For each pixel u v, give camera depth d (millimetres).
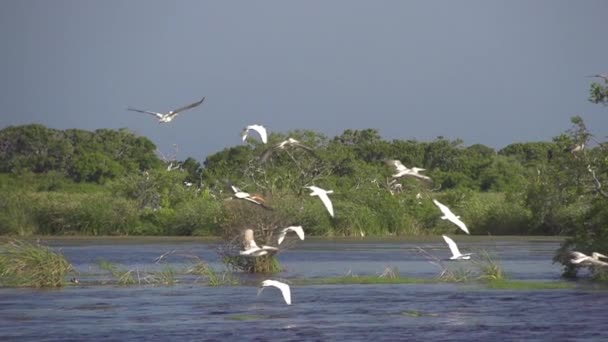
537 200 81875
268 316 36375
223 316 36469
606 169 49562
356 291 43375
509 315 36500
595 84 48625
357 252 65312
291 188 84438
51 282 45281
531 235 84000
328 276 49281
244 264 50656
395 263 56906
